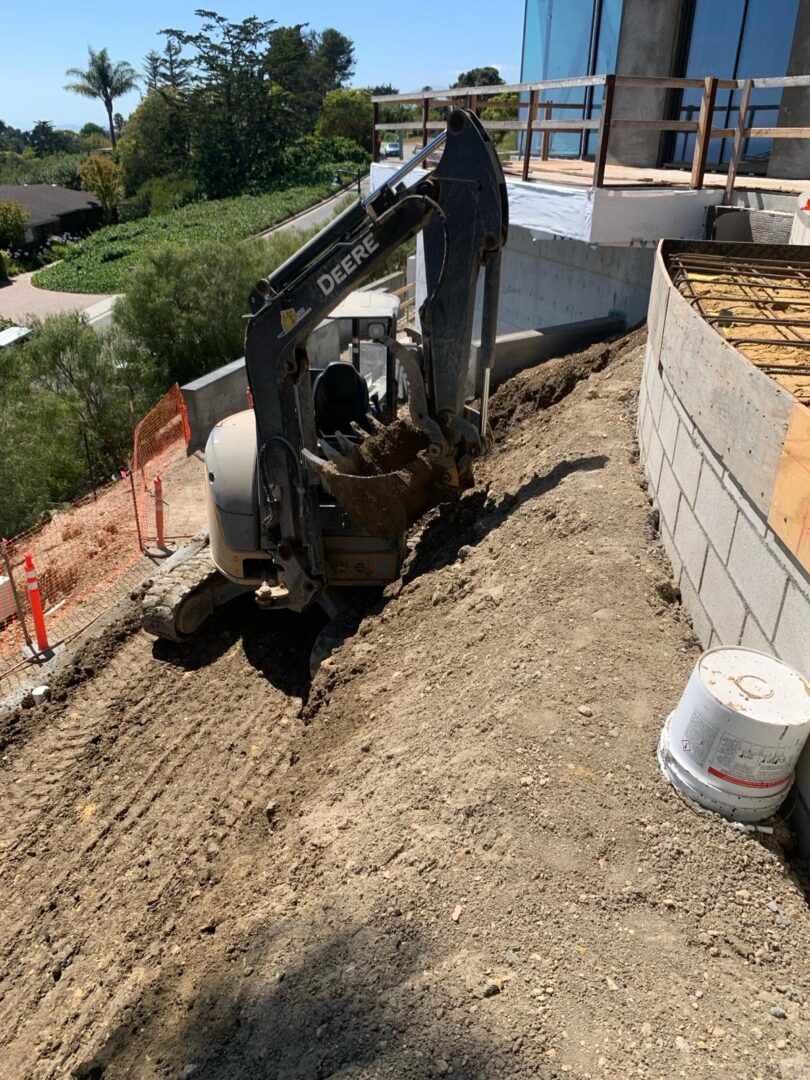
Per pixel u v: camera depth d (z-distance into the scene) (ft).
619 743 12.57
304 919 11.39
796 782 11.25
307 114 303.07
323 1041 9.42
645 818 11.28
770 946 9.75
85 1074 11.47
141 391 58.08
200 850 17.01
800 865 10.93
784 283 21.16
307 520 21.39
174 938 14.19
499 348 35.04
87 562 32.91
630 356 29.50
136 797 19.35
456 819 11.87
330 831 13.19
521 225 33.32
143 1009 12.11
